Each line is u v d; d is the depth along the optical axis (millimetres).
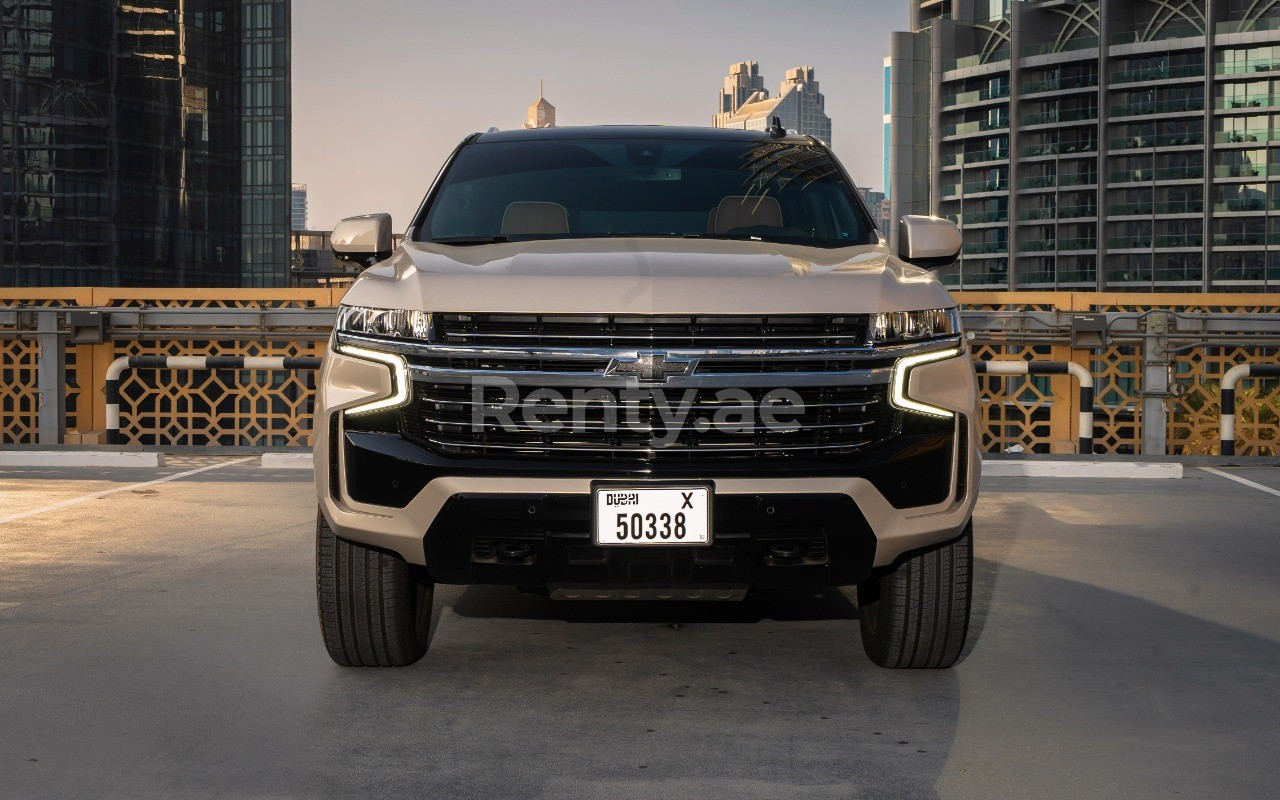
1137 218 110500
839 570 3793
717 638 4773
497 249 4320
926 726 3727
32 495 8516
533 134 5574
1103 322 10711
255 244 110125
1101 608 5312
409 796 3154
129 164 100312
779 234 4793
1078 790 3219
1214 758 3463
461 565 3777
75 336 11195
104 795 3150
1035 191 114875
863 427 3760
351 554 4086
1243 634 4871
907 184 124188
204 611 5133
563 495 3670
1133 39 111375
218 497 8430
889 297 3832
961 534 4098
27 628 4840
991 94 117375
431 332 3754
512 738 3602
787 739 3604
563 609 5230
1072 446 11070
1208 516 7859
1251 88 106500
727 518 3680
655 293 3725
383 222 4930
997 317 10953
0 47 93875
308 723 3725
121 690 4039
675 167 5176
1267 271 106812
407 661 4305
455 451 3730
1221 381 10734
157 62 102062
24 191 95000
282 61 109562
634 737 3615
